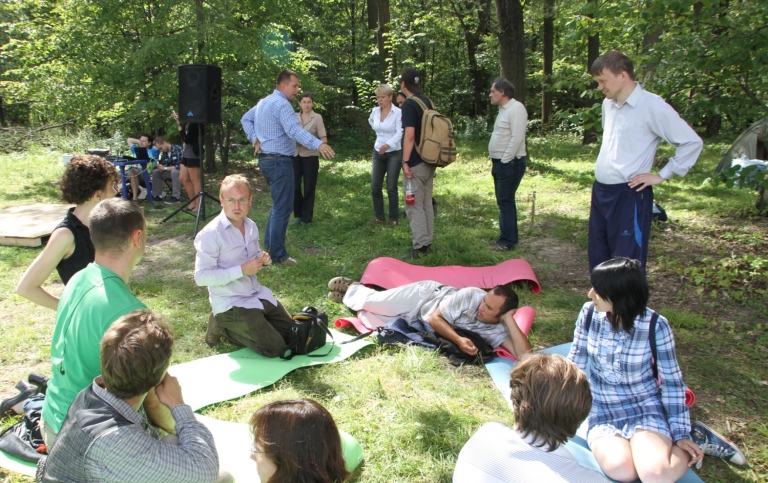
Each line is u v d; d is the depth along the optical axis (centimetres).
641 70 601
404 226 748
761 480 283
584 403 200
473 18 2025
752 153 830
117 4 983
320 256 639
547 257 633
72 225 294
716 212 805
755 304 490
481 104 2298
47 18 1115
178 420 211
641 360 285
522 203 883
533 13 1911
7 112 2006
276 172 580
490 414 337
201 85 697
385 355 406
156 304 501
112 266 248
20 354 409
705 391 360
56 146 1394
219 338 424
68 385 233
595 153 1420
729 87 571
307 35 1869
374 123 750
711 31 551
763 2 503
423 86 2311
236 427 314
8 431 295
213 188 1021
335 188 1002
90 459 186
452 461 295
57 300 296
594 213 427
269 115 575
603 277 282
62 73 1014
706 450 297
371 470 288
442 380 373
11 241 658
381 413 336
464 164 1285
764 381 371
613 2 588
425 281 455
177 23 1062
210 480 201
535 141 1717
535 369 208
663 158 1155
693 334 438
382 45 1759
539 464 200
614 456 269
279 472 176
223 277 385
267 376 372
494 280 536
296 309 489
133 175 902
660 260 596
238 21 1112
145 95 1028
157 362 193
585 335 305
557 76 615
